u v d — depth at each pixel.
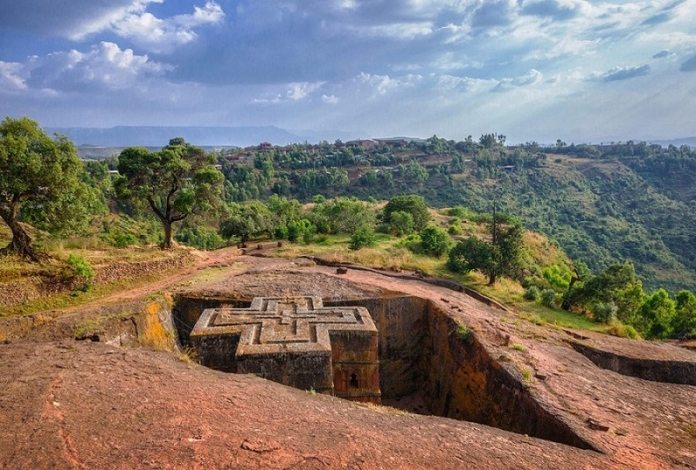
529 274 29.09
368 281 19.66
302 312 14.03
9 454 5.62
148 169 27.58
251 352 10.89
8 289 15.75
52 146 18.23
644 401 10.78
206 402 7.44
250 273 20.38
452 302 17.83
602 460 7.36
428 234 31.78
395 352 17.30
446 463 6.45
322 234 39.97
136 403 7.16
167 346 15.13
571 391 10.76
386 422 7.78
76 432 6.20
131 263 20.80
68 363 8.69
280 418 7.25
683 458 7.91
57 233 19.52
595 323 21.06
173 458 5.72
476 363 13.12
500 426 11.20
